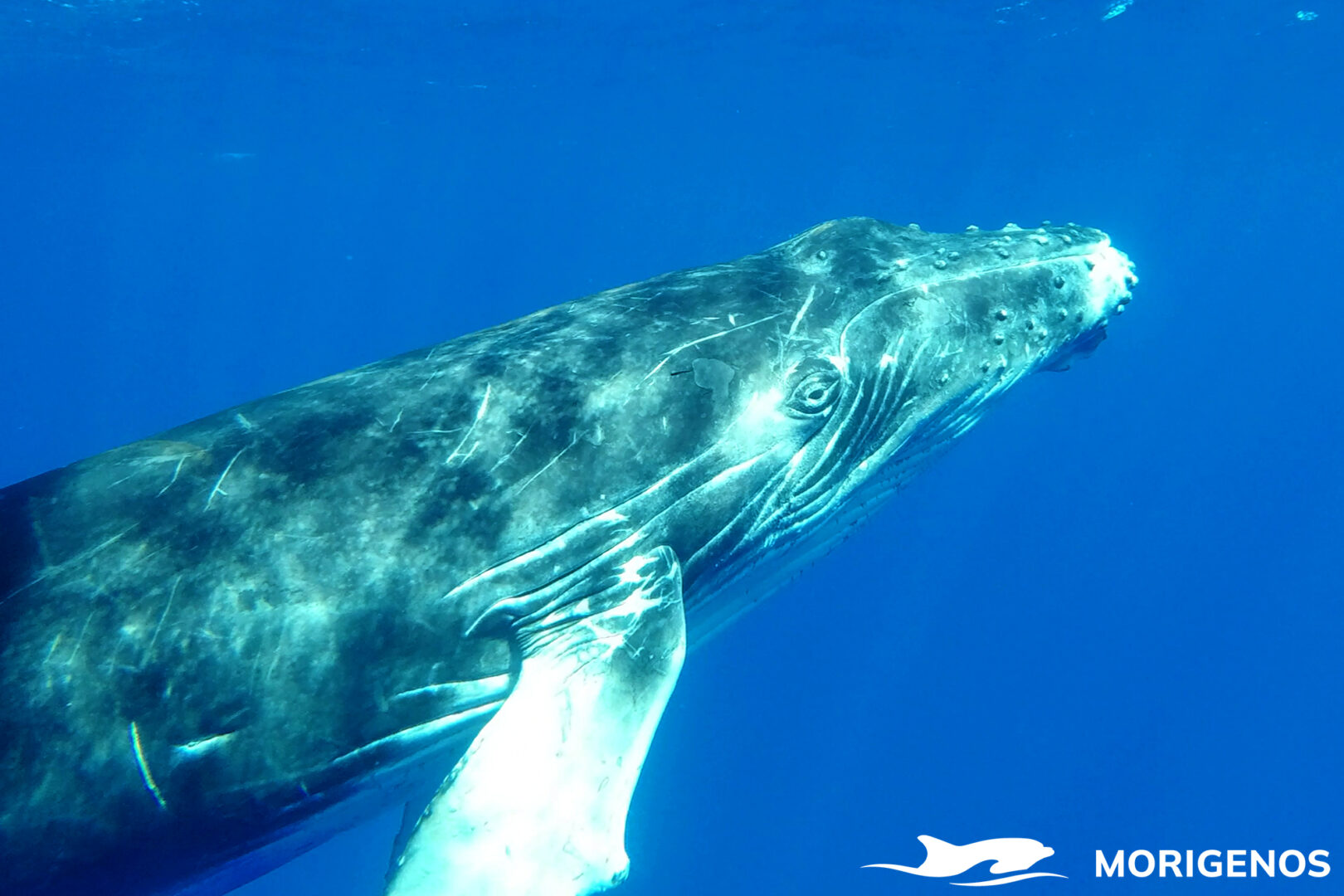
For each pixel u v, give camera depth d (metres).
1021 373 7.16
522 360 5.70
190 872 4.87
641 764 4.57
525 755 4.42
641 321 6.02
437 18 33.47
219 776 4.61
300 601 4.74
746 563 6.35
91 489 4.93
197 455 5.12
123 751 4.40
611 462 5.44
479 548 5.10
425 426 5.32
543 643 5.12
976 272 7.02
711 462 5.72
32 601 4.48
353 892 19.02
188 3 31.55
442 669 5.07
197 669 4.53
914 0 31.84
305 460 5.09
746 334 6.04
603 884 4.07
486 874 4.00
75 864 4.41
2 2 31.34
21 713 4.28
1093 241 7.79
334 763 4.91
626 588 5.23
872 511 7.45
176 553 4.68
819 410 6.08
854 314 6.43
